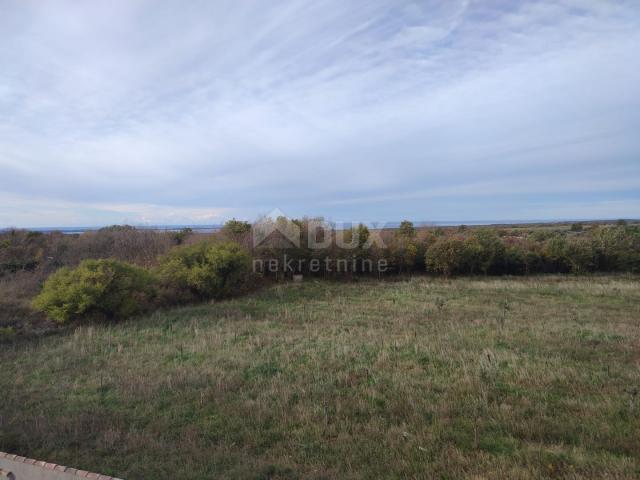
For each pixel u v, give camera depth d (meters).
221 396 5.82
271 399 5.72
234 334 9.38
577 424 4.75
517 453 4.12
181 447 4.39
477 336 8.80
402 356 7.60
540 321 10.16
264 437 4.70
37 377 6.80
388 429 4.80
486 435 4.61
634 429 4.57
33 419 5.06
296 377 6.61
